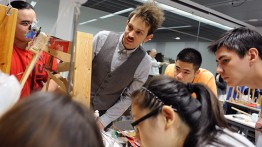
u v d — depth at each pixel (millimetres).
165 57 5496
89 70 746
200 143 680
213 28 6562
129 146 1159
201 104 750
